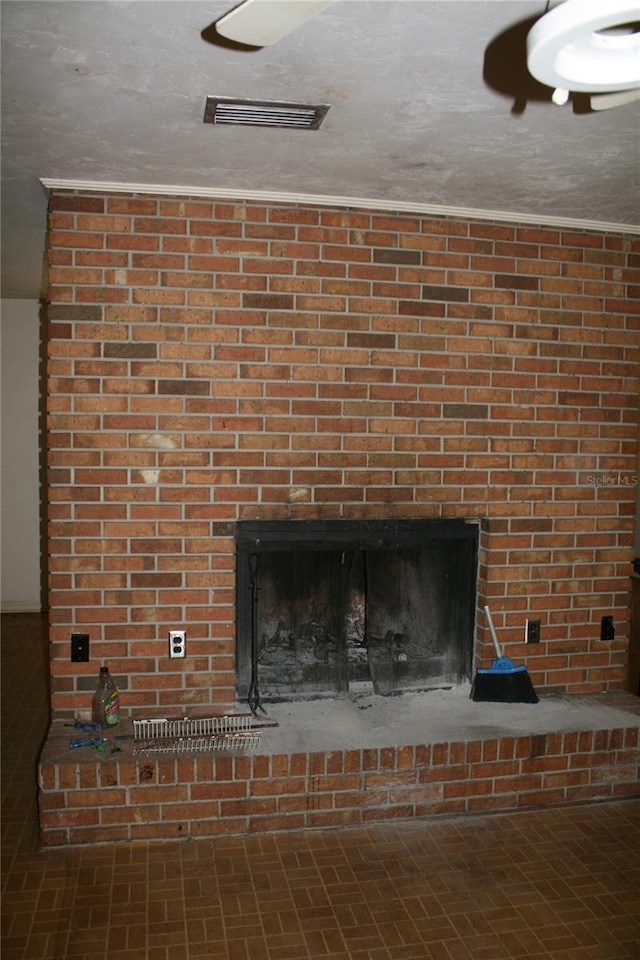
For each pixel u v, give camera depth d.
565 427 3.07
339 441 2.85
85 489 2.70
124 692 2.76
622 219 2.95
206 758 2.51
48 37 1.59
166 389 2.72
